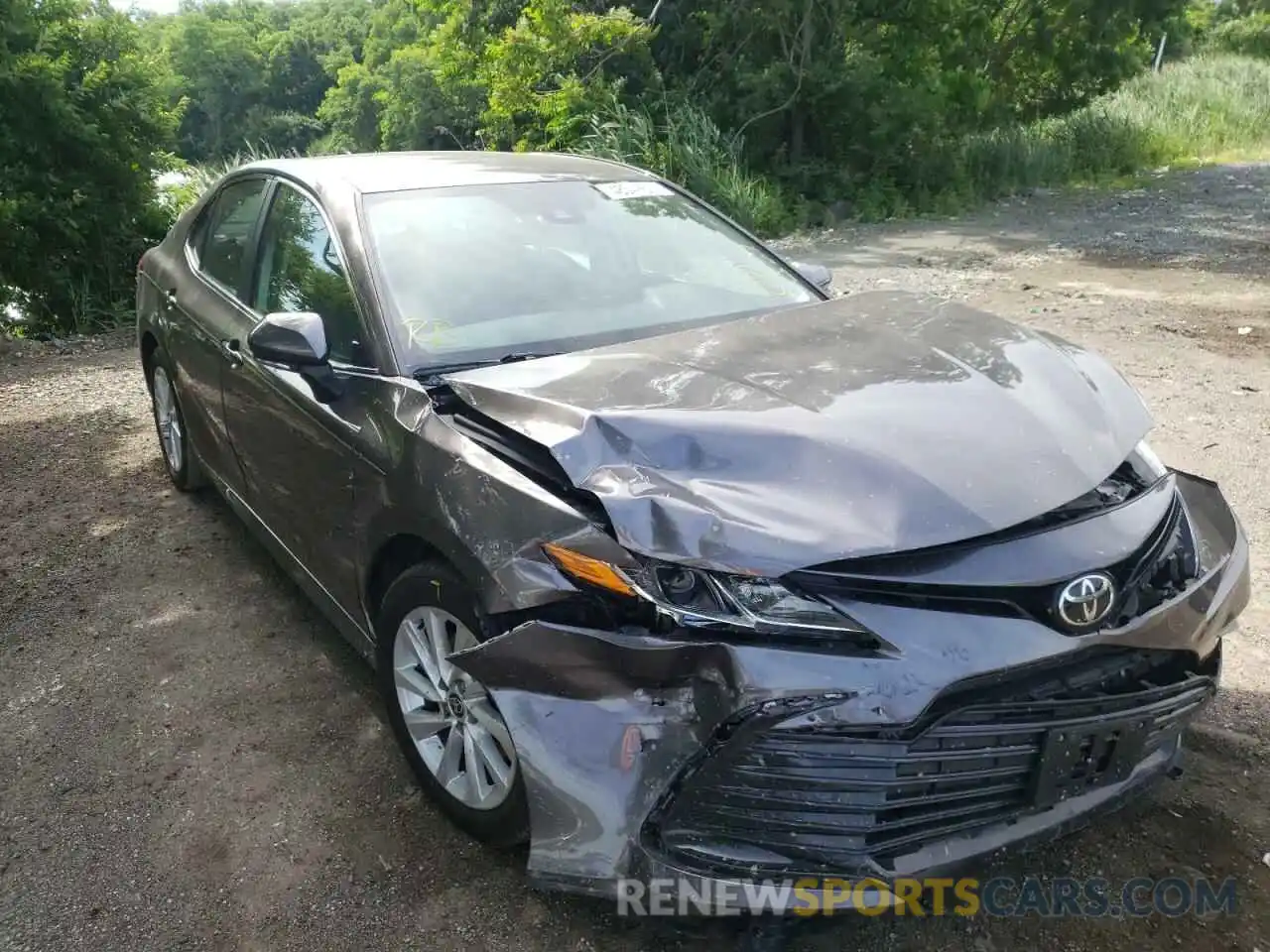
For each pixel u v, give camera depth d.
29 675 3.66
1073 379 2.79
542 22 15.59
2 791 3.06
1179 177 19.08
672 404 2.52
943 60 19.95
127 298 10.38
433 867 2.70
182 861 2.76
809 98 16.36
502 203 3.65
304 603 4.11
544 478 2.46
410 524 2.71
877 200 16.23
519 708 2.27
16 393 7.24
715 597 2.13
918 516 2.19
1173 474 2.75
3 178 9.64
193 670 3.65
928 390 2.61
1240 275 9.98
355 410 3.01
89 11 10.42
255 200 4.15
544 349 3.13
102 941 2.51
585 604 2.27
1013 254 11.77
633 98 16.22
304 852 2.78
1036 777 2.22
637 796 2.18
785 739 2.09
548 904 2.56
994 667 2.10
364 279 3.19
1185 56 39.09
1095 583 2.21
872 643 2.09
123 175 10.30
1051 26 22.55
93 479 5.49
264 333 2.95
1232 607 2.55
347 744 3.23
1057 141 20.42
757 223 14.43
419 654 2.80
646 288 3.52
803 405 2.51
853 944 2.41
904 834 2.18
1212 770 2.95
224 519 4.92
